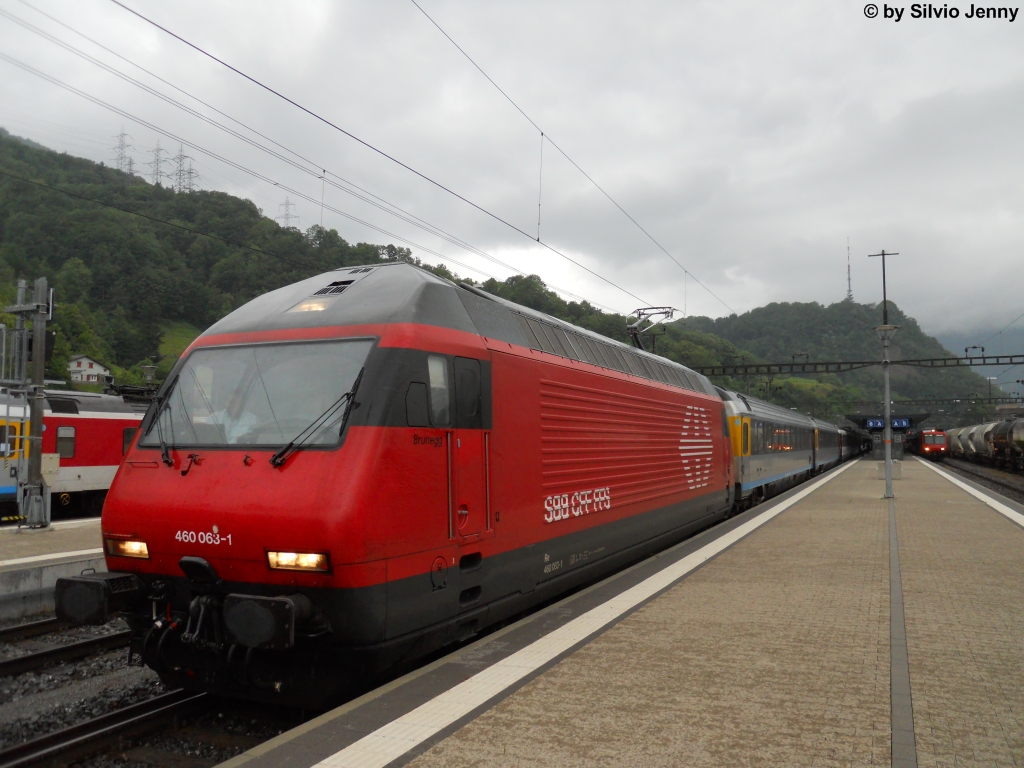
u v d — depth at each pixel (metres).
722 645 6.98
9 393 17.03
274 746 4.69
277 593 5.75
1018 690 5.73
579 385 9.80
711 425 16.88
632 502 11.64
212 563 5.92
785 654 6.68
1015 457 47.69
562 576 9.16
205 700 6.71
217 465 6.16
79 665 8.27
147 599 6.35
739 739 4.81
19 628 9.41
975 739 4.80
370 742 4.75
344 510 5.56
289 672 5.90
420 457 6.30
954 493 25.81
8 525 19.19
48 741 5.88
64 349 70.12
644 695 5.62
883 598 8.97
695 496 15.32
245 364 6.71
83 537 15.09
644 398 12.45
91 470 22.47
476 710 5.30
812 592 9.34
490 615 7.50
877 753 4.59
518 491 7.97
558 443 9.07
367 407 6.00
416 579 6.17
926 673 6.14
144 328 85.75
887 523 16.73
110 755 5.85
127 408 23.97
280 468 5.90
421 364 6.48
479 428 7.24
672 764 4.44
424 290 7.00
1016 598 8.95
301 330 6.74
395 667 6.36
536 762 4.47
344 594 5.57
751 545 13.39
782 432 28.42
